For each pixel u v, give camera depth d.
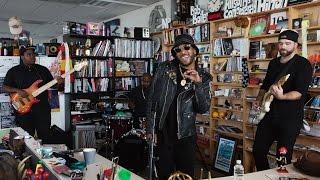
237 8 4.05
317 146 3.26
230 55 4.17
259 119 2.55
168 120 2.09
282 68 2.44
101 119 5.15
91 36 5.21
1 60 4.10
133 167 3.98
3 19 8.53
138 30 5.61
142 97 4.44
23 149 1.96
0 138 2.50
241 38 4.05
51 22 9.00
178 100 2.05
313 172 1.60
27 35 4.67
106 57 5.31
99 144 4.64
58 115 4.73
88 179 1.45
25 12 7.49
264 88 2.60
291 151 2.36
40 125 3.60
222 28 4.36
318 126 3.15
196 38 4.65
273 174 1.64
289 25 3.40
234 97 4.14
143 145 3.96
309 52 3.37
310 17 3.35
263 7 3.70
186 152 2.09
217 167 4.07
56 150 2.01
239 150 4.03
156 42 5.71
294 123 2.35
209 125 4.51
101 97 5.30
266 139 2.48
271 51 3.63
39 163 1.62
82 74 5.04
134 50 5.53
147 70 5.72
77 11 7.29
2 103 4.09
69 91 4.79
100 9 7.00
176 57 2.09
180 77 2.09
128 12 7.29
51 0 6.23
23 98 3.35
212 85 4.44
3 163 0.85
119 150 4.04
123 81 5.49
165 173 2.06
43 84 3.64
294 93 2.28
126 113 4.86
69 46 4.95
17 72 3.55
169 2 5.71
